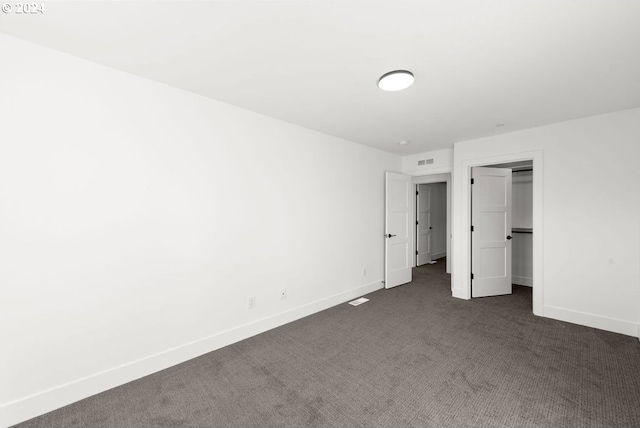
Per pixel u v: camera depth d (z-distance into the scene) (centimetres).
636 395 193
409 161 514
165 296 235
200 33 167
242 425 171
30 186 178
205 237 260
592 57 190
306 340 283
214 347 264
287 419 175
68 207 191
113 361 209
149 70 212
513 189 503
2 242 169
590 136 307
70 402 190
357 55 190
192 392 202
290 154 334
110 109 207
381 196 476
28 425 171
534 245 346
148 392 202
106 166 206
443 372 224
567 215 323
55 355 187
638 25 155
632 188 286
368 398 194
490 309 369
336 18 152
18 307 174
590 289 310
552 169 332
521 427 167
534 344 270
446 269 613
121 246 213
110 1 139
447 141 414
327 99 263
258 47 181
